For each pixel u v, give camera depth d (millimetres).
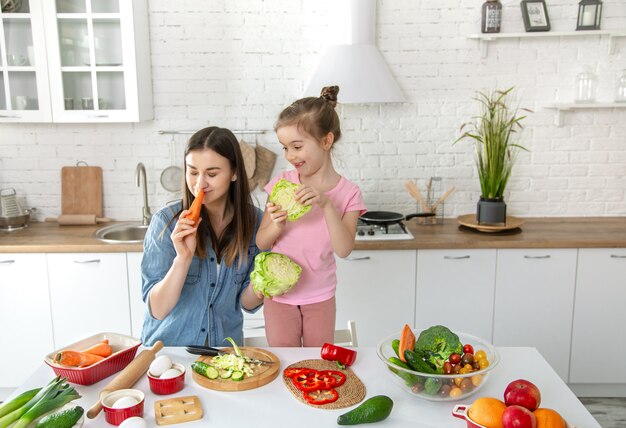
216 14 3555
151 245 1976
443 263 3191
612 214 3730
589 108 3607
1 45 3277
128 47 3275
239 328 2184
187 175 1899
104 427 1432
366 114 3643
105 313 3234
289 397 1576
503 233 3322
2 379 3287
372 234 3260
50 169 3715
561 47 3564
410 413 1505
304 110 2047
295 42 3588
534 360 1793
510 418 1281
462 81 3605
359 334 3279
